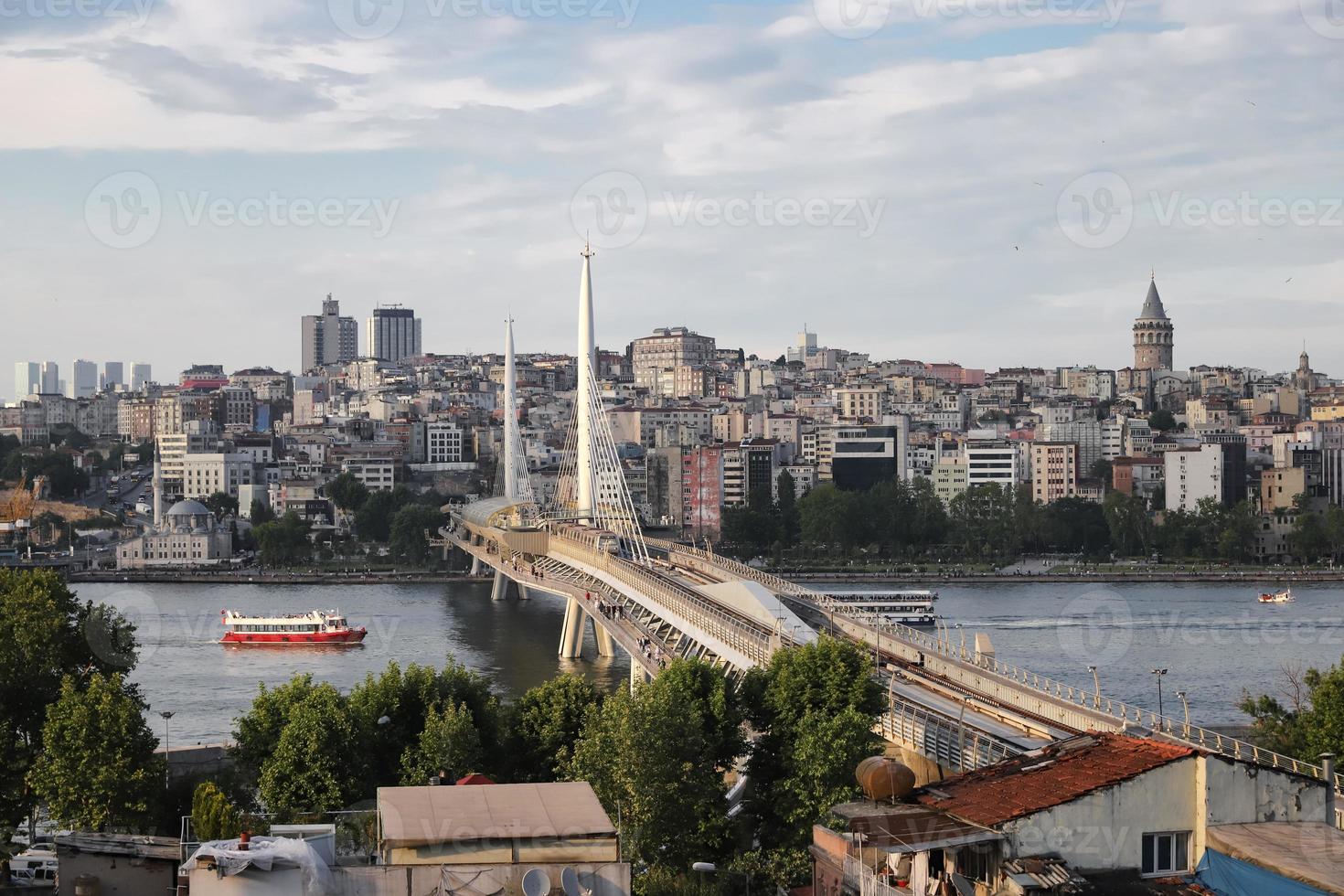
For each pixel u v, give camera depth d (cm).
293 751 13512
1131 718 14288
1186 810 8044
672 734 12175
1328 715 13200
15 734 14200
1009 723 13412
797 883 10956
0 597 15025
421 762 13888
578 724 14862
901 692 14738
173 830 13512
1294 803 8162
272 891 7362
